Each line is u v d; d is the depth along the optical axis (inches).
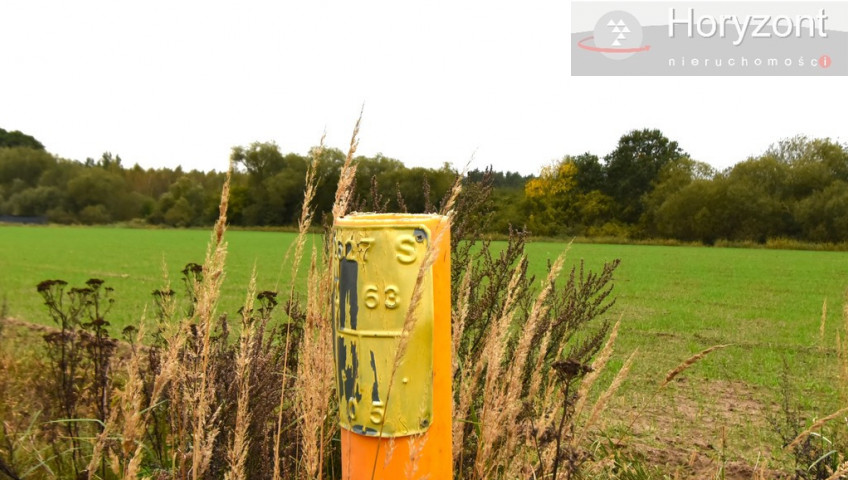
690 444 187.8
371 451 65.9
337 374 68.2
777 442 185.5
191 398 81.4
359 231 64.4
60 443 121.6
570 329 134.6
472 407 94.3
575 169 2476.6
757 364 336.5
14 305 469.7
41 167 3449.8
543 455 90.3
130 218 3415.4
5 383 156.1
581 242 2341.3
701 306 619.8
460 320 99.8
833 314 564.7
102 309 432.1
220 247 73.2
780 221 2105.1
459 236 126.0
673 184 2342.5
